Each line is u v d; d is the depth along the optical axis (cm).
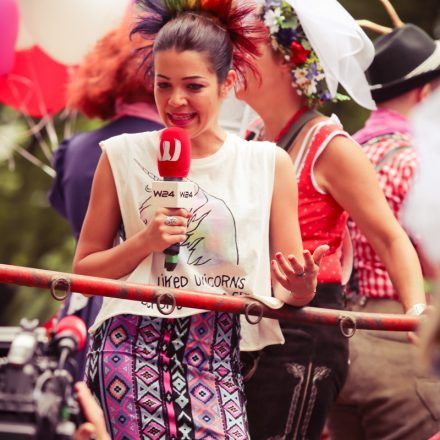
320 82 735
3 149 1766
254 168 615
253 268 604
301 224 695
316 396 681
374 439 769
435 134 724
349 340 765
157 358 590
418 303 674
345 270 721
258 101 727
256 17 711
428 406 755
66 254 1823
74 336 471
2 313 1638
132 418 579
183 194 572
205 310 588
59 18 953
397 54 827
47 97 1066
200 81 597
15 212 1859
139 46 802
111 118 827
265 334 632
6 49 952
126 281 582
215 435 581
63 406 443
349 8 1822
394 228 690
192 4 619
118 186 607
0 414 421
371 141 807
